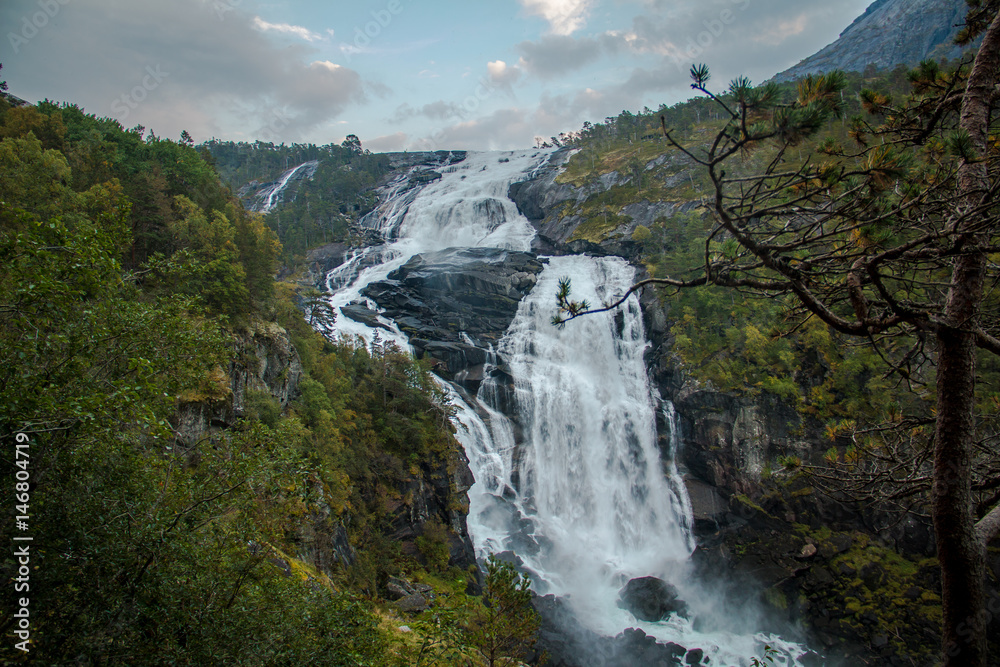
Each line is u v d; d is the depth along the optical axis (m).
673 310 73.00
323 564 34.25
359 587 36.81
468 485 55.91
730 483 59.16
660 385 68.81
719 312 70.31
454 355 69.19
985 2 10.26
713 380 64.00
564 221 116.25
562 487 60.91
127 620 11.46
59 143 52.66
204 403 32.59
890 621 43.72
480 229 123.44
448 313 79.56
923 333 9.10
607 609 46.47
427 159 188.25
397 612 36.91
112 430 12.58
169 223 45.84
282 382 44.75
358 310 79.44
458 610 18.95
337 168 177.50
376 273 98.25
